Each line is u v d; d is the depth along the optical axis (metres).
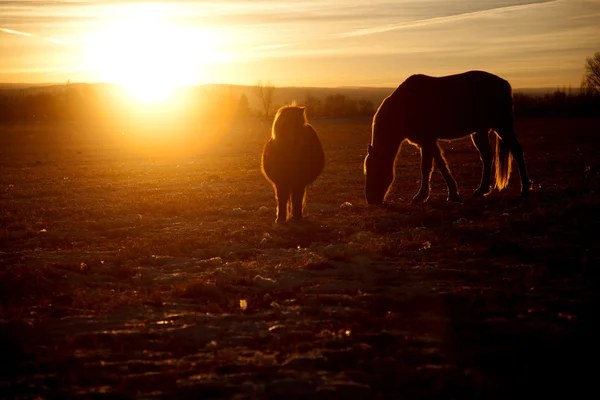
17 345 6.41
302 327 6.69
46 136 79.94
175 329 6.72
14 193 23.62
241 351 6.09
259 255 10.38
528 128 55.53
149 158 45.91
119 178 30.09
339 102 129.25
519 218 12.08
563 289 7.57
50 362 5.91
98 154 51.91
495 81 14.58
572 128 54.47
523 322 6.49
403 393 5.03
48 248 11.91
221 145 59.88
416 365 5.59
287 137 12.44
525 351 5.74
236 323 6.98
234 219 14.62
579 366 5.40
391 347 6.02
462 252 9.71
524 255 9.38
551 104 80.56
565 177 19.28
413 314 7.00
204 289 8.26
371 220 12.88
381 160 14.62
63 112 137.62
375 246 10.35
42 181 29.95
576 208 12.38
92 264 10.12
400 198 16.83
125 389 5.27
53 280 8.98
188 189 22.67
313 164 12.73
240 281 8.62
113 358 6.02
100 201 19.69
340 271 9.00
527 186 14.81
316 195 18.53
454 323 6.59
